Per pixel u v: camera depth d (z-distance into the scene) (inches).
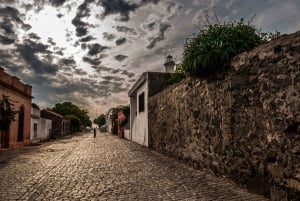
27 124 1017.5
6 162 505.0
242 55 257.0
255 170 234.4
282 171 201.2
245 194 232.4
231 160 275.9
